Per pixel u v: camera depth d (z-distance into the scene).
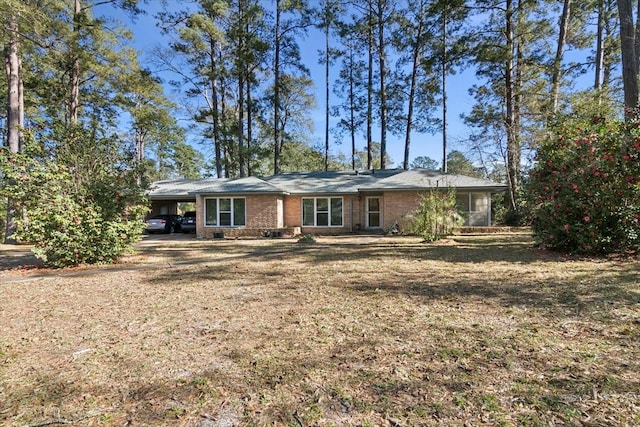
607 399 2.26
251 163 26.02
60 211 8.14
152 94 18.23
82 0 15.34
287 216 18.81
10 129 13.77
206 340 3.49
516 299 4.72
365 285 5.81
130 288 6.00
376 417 2.14
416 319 3.99
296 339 3.46
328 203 18.61
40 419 2.18
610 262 7.30
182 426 2.09
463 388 2.45
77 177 8.66
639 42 11.48
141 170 9.84
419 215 14.28
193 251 11.41
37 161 8.21
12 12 11.13
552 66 17.33
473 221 17.25
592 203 8.03
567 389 2.40
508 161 18.75
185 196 18.83
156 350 3.26
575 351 3.02
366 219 18.70
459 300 4.76
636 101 10.10
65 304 4.98
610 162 7.73
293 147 32.28
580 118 10.14
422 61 21.08
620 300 4.48
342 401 2.33
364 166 43.16
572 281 5.64
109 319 4.24
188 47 22.14
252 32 23.38
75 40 13.70
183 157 42.69
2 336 3.69
